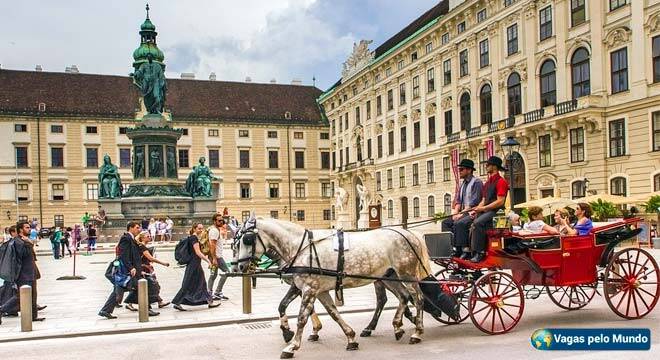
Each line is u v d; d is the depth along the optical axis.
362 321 12.88
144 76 38.47
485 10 45.31
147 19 39.22
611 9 34.19
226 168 78.75
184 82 81.94
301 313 9.87
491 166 11.40
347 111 74.69
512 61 42.22
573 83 36.91
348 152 74.50
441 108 52.00
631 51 32.84
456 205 12.32
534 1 39.81
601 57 34.56
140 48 39.09
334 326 12.38
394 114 61.25
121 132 73.94
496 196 11.20
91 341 11.45
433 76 53.47
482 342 10.24
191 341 11.22
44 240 55.66
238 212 79.00
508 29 42.81
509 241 11.03
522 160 41.09
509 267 11.10
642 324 11.28
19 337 11.59
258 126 80.31
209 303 14.72
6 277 13.32
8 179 69.12
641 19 32.09
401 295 10.76
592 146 35.19
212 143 78.31
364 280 10.34
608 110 34.31
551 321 11.84
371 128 67.00
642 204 29.58
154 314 13.73
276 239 10.33
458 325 11.82
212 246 15.80
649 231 26.86
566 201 30.97
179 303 14.38
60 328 12.43
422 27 55.28
